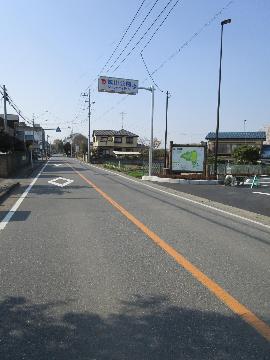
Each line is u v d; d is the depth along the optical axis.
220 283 5.02
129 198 15.05
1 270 5.46
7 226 8.88
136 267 5.68
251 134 65.06
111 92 26.91
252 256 6.46
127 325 3.73
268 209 12.80
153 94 27.72
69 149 128.12
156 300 4.39
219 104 24.95
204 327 3.71
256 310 4.14
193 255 6.44
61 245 7.02
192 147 27.44
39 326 3.70
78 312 4.03
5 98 33.12
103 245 7.06
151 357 3.15
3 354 3.18
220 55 23.77
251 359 3.13
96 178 26.89
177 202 14.30
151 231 8.48
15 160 33.75
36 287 4.77
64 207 12.14
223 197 16.67
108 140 85.56
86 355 3.17
